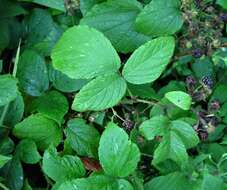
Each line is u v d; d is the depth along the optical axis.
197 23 0.45
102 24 0.45
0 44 0.46
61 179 0.38
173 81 0.46
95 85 0.38
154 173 0.43
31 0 0.47
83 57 0.38
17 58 0.42
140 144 0.42
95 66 0.38
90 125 0.43
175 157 0.40
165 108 0.42
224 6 0.46
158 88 0.49
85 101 0.38
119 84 0.38
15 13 0.48
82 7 0.47
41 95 0.43
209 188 0.36
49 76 0.43
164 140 0.40
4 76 0.39
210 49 0.46
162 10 0.44
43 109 0.41
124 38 0.45
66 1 0.46
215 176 0.37
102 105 0.38
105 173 0.37
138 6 0.45
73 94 0.45
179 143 0.40
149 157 0.43
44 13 0.48
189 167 0.39
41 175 0.44
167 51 0.38
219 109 0.44
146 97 0.43
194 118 0.43
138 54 0.38
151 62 0.38
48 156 0.38
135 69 0.38
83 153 0.42
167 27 0.44
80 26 0.38
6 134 0.42
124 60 0.48
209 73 0.47
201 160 0.40
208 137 0.44
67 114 0.44
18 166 0.40
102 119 0.43
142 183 0.40
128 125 0.43
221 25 0.46
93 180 0.36
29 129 0.41
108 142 0.37
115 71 0.38
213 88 0.46
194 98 0.44
